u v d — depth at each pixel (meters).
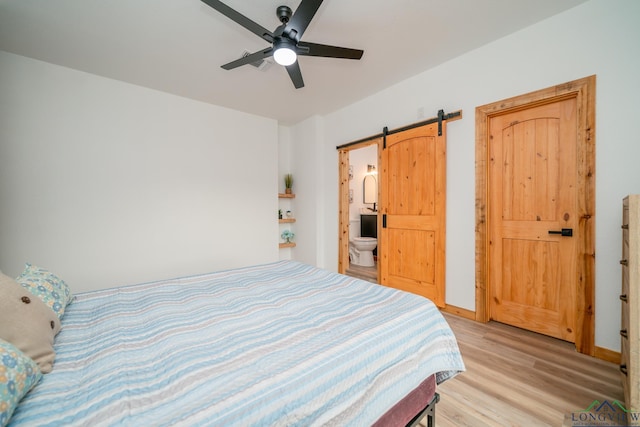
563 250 2.13
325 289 1.69
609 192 1.85
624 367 1.45
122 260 3.01
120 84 2.98
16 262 2.46
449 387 1.62
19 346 0.82
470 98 2.54
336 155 4.06
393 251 3.24
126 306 1.43
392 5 1.92
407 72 2.90
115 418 0.64
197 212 3.53
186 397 0.71
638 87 1.75
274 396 0.74
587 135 1.93
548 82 2.09
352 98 3.57
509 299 2.43
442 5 1.93
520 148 2.35
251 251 4.04
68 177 2.70
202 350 0.96
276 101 3.62
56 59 2.54
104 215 2.90
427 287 2.89
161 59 2.56
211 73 2.83
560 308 2.15
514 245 2.40
